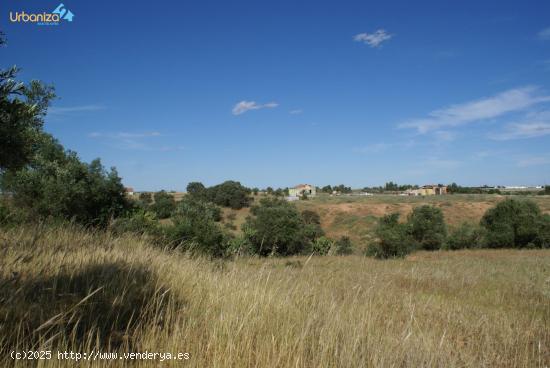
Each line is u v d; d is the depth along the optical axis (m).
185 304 4.11
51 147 12.59
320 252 26.67
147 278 4.54
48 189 11.41
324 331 3.82
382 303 6.51
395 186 141.62
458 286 10.90
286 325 3.77
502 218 35.12
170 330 3.49
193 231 13.12
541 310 8.03
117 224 10.54
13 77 3.54
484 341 5.25
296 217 27.27
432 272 13.34
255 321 3.76
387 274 12.05
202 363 2.99
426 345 4.03
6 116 3.58
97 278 4.32
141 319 3.50
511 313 7.37
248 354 3.20
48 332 2.95
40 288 3.79
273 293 4.78
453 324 6.11
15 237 5.83
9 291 3.41
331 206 71.25
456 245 34.59
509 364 4.66
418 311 6.53
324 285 6.60
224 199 72.44
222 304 4.21
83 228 8.34
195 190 78.62
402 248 25.84
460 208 67.88
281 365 3.10
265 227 25.11
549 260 20.08
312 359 3.37
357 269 12.93
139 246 6.75
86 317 3.40
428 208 35.50
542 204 63.53
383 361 3.40
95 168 13.20
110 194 13.24
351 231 53.06
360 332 3.94
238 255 7.99
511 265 17.09
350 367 3.28
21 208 10.95
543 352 5.04
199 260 6.83
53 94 5.71
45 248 5.42
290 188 121.31
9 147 3.66
